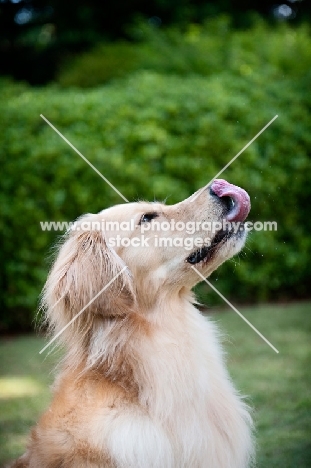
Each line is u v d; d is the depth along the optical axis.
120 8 16.42
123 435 3.12
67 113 8.55
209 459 3.23
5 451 4.93
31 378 6.79
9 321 8.38
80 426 3.19
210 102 8.94
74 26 16.45
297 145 9.34
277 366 6.62
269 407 5.48
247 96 9.45
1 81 11.96
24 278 8.20
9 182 8.16
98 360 3.32
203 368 3.41
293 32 12.95
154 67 11.64
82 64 12.44
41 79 16.89
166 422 3.21
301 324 8.05
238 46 11.71
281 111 9.40
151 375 3.27
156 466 3.11
